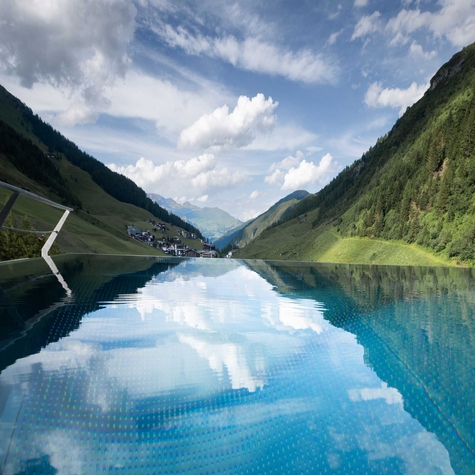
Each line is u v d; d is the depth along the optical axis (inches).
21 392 116.3
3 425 97.7
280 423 105.7
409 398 122.9
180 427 102.9
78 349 158.7
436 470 88.4
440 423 108.6
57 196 3612.2
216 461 91.0
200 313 244.1
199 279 442.9
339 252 2600.9
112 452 90.5
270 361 155.9
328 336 194.7
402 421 108.0
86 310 232.4
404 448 95.7
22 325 190.4
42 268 450.6
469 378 138.7
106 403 112.9
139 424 102.6
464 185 1898.4
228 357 159.3
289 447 95.3
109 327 196.2
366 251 2310.5
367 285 418.9
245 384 131.9
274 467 88.4
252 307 270.8
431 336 195.8
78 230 2509.8
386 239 2297.0
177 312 242.8
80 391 119.3
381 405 117.6
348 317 240.5
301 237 4325.8
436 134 2471.7
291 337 191.3
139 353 158.7
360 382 135.9
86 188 5526.6
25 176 3508.9
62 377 128.7
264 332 200.7
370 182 4020.7
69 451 89.1
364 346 177.5
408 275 583.8
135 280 397.1
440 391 128.6
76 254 766.5
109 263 593.3
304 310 263.6
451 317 242.7
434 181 2183.8
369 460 91.4
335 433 103.8
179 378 134.8
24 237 785.6
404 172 2667.3
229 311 255.1
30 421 100.2
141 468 84.4
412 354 167.2
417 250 1888.5
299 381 136.1
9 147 3666.3
